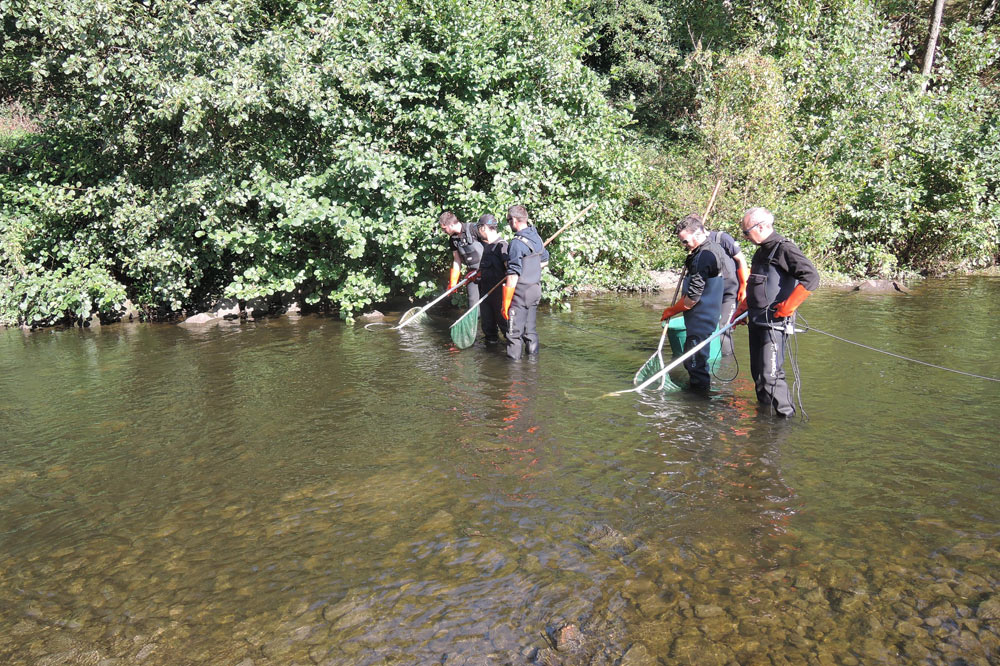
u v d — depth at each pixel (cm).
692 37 1772
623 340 831
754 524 379
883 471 443
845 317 937
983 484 422
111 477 464
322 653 285
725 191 1259
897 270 1349
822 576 329
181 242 958
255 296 952
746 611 304
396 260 987
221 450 506
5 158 1170
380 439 520
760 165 1218
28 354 808
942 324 880
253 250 966
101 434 544
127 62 860
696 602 312
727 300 716
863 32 1424
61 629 305
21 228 955
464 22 941
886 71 1405
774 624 295
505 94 964
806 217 1223
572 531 377
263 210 951
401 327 917
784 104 1280
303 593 327
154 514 410
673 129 1725
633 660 276
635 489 425
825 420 538
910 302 1051
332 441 519
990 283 1238
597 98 1021
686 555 350
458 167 965
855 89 1350
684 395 610
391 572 342
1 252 959
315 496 428
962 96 1407
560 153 986
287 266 1001
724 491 420
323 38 952
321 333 888
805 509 395
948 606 304
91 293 966
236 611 314
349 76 914
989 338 796
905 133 1344
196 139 937
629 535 371
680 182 1316
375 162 902
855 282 1254
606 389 633
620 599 316
